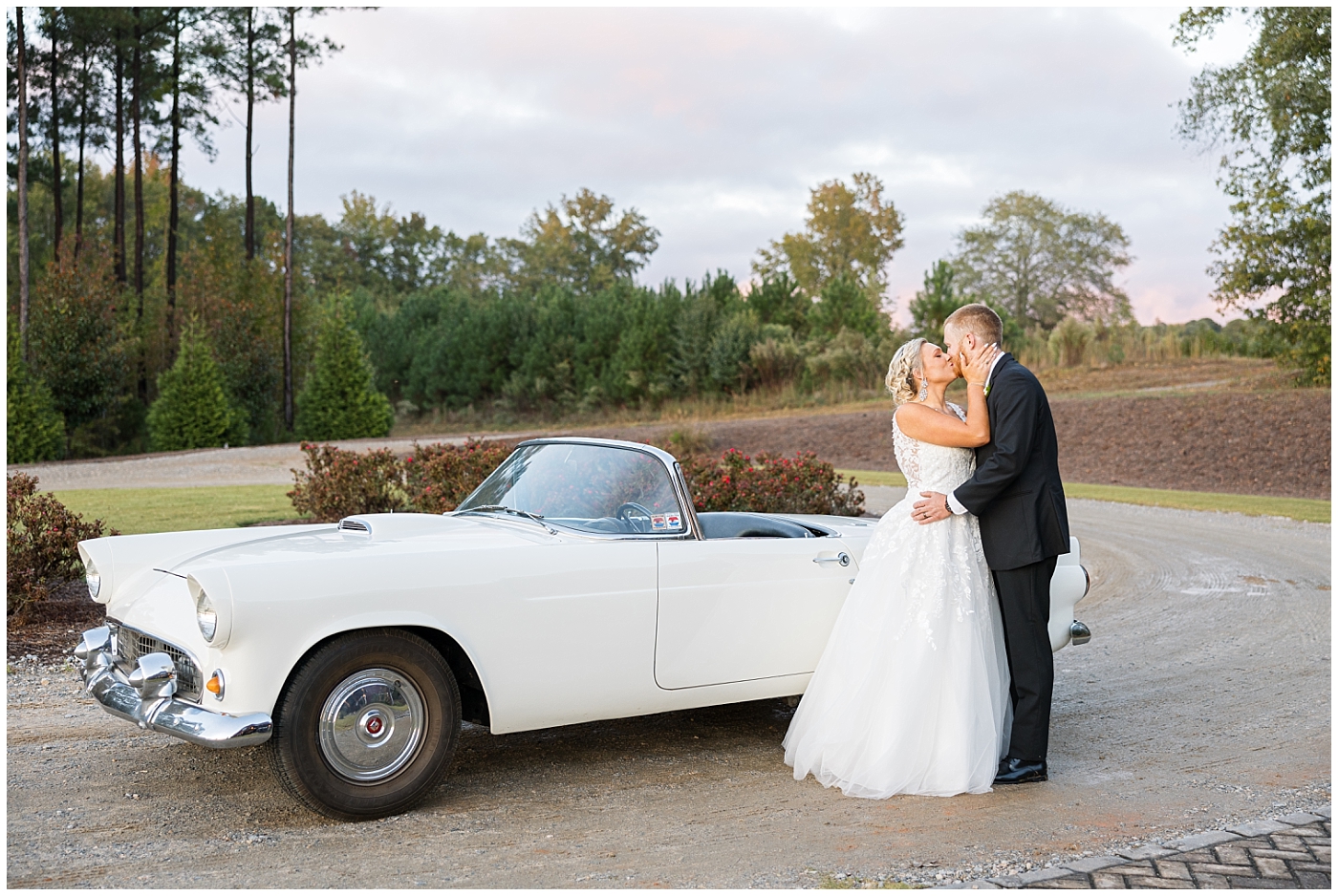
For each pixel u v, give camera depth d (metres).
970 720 4.10
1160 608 8.54
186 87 35.88
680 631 4.19
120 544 4.24
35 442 24.27
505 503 4.62
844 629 4.31
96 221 51.44
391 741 3.63
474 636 3.72
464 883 3.08
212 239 36.91
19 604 6.79
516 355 41.47
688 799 3.97
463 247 86.12
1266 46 23.92
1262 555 11.48
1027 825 3.71
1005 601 4.32
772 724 5.15
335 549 3.75
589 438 4.76
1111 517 15.06
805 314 38.62
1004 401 4.18
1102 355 34.66
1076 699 5.75
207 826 3.53
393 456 11.09
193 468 21.52
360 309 51.75
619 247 84.62
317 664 3.46
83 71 36.34
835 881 3.14
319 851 3.32
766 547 4.46
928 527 4.26
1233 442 21.06
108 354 29.34
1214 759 4.62
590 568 3.97
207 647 3.43
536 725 3.90
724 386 35.03
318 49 35.66
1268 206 24.34
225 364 32.69
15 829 3.48
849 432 25.02
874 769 4.04
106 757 4.31
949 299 34.50
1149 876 3.18
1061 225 60.88
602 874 3.17
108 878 3.07
